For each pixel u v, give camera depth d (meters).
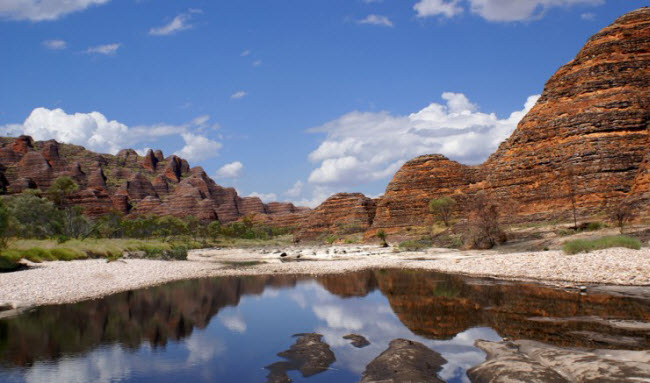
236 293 27.83
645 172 62.47
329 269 42.72
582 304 19.36
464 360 12.41
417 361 12.20
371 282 31.70
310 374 11.63
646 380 9.06
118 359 13.61
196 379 11.64
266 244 149.12
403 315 19.45
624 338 13.52
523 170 82.19
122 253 58.97
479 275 31.97
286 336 16.31
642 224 50.22
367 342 14.98
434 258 50.75
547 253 37.38
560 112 81.88
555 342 13.40
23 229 78.19
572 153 76.06
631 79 78.12
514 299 21.59
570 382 9.67
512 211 78.38
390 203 124.44
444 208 108.75
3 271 35.47
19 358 13.77
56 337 16.48
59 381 11.60
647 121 74.00
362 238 131.88
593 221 60.31
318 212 173.12
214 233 157.50
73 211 111.44
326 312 20.97
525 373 10.20
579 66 84.94
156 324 18.73
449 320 17.92
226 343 15.43
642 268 25.48
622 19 84.56
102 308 22.55
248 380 11.45
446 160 128.38
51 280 30.66
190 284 32.34
